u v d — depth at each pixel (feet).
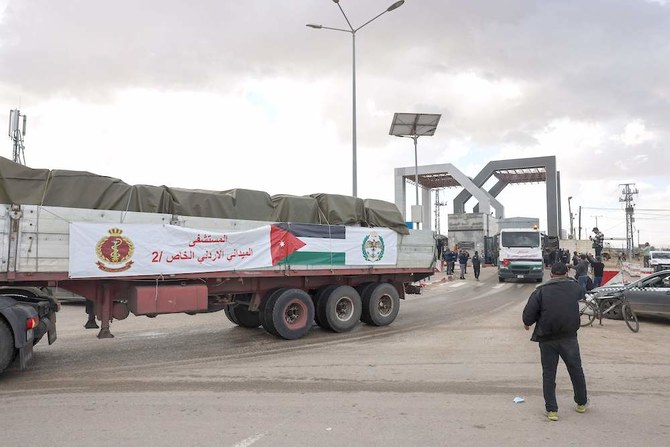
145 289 26.96
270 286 33.14
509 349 29.40
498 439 15.08
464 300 58.85
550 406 16.85
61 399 19.43
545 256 123.85
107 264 25.66
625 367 24.81
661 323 39.86
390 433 15.62
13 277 23.07
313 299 36.27
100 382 22.12
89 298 26.32
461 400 19.30
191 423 16.60
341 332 35.50
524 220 127.75
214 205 30.32
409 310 49.16
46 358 27.14
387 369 24.49
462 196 181.88
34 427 16.21
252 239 31.07
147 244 27.04
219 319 42.57
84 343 31.58
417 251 40.86
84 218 25.16
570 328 16.87
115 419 17.02
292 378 22.80
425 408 18.25
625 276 102.01
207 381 22.29
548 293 17.03
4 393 20.31
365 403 18.89
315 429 16.01
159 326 38.78
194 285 28.84
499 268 86.43
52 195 24.82
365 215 38.27
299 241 33.27
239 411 17.92
